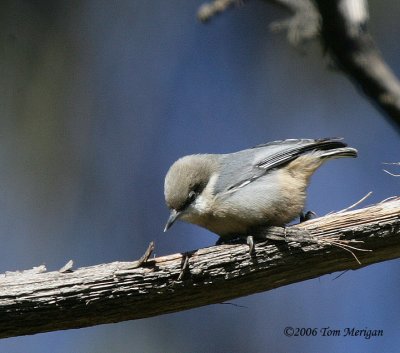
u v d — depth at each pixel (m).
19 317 7.07
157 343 11.48
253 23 12.65
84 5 12.07
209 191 8.99
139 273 7.18
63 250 11.73
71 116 11.89
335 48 7.81
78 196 11.91
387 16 12.46
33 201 11.73
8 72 11.43
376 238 7.34
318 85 12.54
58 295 7.06
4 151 11.57
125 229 11.99
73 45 11.91
